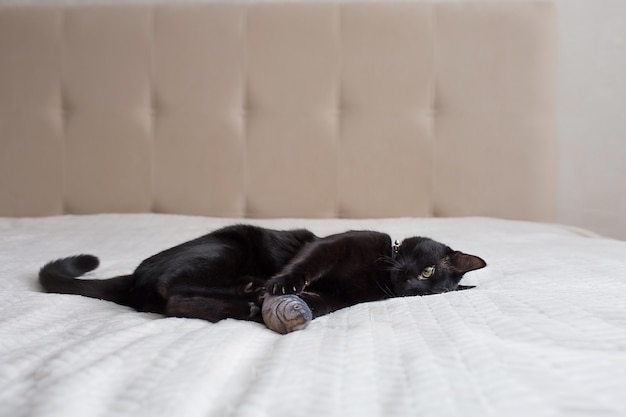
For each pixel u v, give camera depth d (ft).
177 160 5.65
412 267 3.34
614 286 2.87
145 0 5.82
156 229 4.63
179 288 2.86
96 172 5.67
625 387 1.67
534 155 5.53
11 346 2.24
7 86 5.71
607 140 5.69
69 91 5.69
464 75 5.55
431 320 2.41
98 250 3.97
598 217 5.75
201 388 1.73
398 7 5.60
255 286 3.04
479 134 5.56
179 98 5.64
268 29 5.61
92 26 5.68
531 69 5.51
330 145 5.60
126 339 2.23
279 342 2.26
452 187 5.59
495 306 2.50
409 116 5.58
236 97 5.65
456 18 5.56
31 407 1.61
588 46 5.66
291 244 3.30
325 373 1.89
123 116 5.65
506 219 5.51
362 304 2.92
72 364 1.97
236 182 5.64
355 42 5.58
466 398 1.64
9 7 5.76
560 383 1.69
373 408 1.64
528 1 5.57
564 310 2.37
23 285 3.19
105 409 1.63
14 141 5.69
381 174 5.59
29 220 4.97
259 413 1.59
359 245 3.26
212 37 5.63
